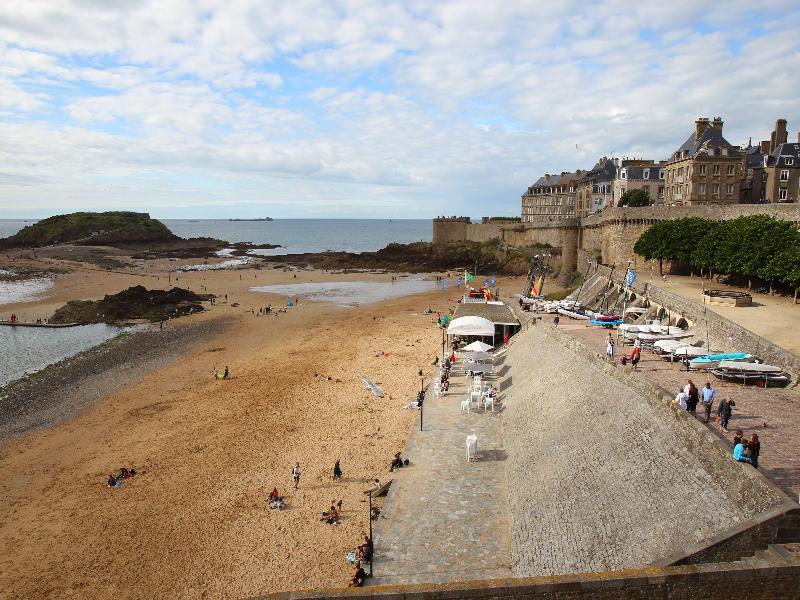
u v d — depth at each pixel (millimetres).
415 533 25141
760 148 98438
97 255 180000
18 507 31641
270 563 25844
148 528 29094
